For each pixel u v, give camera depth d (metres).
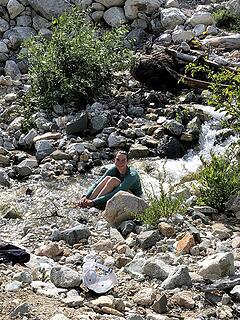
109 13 16.17
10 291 5.95
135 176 9.36
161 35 15.48
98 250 7.64
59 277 6.31
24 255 6.86
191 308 6.03
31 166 11.23
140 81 13.64
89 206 9.33
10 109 13.00
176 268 6.55
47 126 12.33
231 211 8.77
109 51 13.66
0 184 10.52
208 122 12.16
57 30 13.38
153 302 6.07
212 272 6.57
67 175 11.01
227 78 9.98
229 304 6.11
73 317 5.54
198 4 17.06
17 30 16.03
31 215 9.20
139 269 6.79
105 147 11.81
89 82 12.94
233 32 15.70
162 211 8.22
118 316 5.75
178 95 13.40
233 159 9.94
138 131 12.10
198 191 9.18
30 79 13.58
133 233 8.02
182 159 11.59
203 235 7.91
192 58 13.55
